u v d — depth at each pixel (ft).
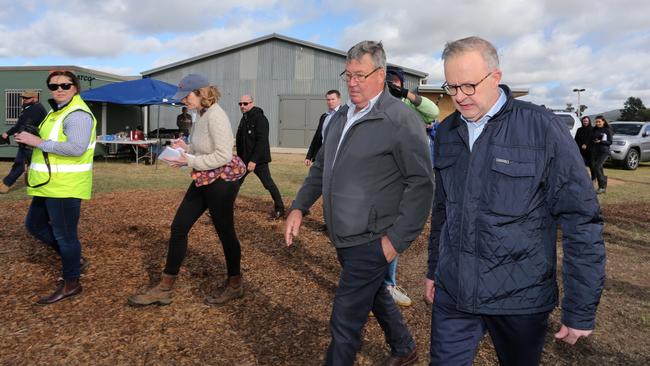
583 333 5.77
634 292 14.42
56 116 11.82
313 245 18.45
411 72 71.15
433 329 6.93
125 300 12.47
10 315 11.41
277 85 73.67
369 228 7.68
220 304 12.36
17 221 20.92
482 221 6.16
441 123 7.08
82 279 13.85
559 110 60.08
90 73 56.75
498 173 6.10
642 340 11.16
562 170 5.84
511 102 6.27
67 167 11.74
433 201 7.71
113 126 58.70
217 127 11.51
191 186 12.24
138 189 32.07
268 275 14.79
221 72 74.79
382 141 7.60
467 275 6.28
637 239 21.56
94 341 10.28
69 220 12.09
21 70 53.21
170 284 12.18
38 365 9.30
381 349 10.39
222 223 12.00
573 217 5.85
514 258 6.07
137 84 52.16
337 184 7.91
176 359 9.67
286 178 40.09
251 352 10.03
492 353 10.31
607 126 36.63
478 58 6.10
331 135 8.39
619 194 36.11
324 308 12.41
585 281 5.72
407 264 16.97
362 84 7.68
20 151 27.86
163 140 53.31
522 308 6.09
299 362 9.70
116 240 18.21
